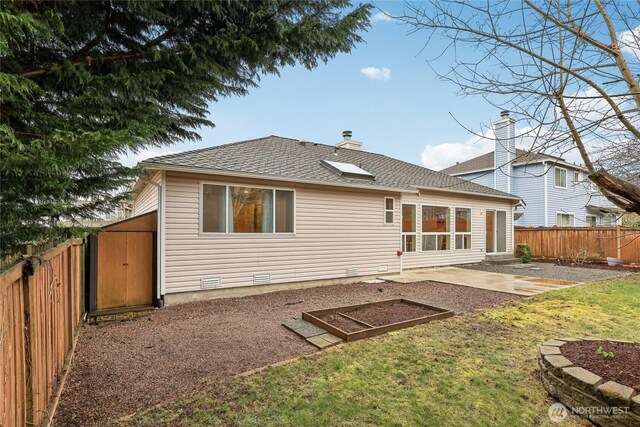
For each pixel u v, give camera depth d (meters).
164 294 6.37
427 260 11.66
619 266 12.12
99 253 5.91
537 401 2.87
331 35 3.68
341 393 2.92
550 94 2.54
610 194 2.59
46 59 2.90
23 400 2.12
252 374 3.30
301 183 8.16
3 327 1.75
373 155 13.86
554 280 9.15
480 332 4.54
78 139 2.29
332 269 8.73
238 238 7.28
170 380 3.28
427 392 2.96
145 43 3.32
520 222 17.89
